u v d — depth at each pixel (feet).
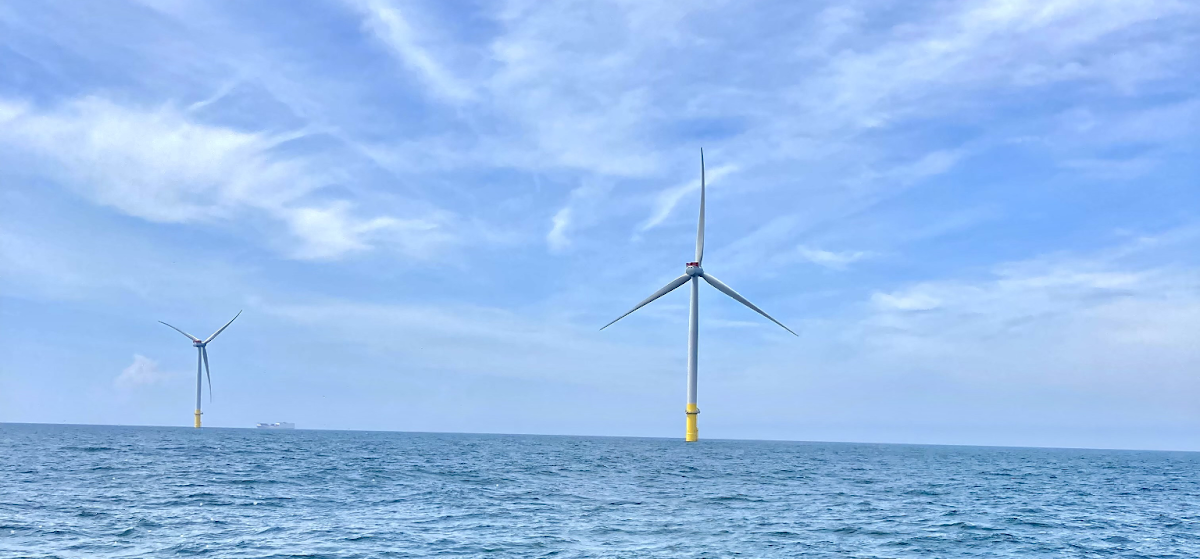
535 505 157.48
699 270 509.35
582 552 107.04
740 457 432.25
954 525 139.54
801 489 209.46
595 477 238.27
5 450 337.72
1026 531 134.00
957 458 527.40
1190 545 123.44
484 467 276.41
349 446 483.51
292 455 333.42
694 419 549.13
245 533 116.26
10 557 97.50
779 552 109.91
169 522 124.98
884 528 133.90
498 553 105.29
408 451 419.13
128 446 408.46
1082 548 118.52
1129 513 166.71
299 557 100.01
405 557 101.45
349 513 139.74
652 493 188.65
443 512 143.64
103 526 120.26
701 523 136.26
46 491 164.66
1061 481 270.87
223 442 514.68
